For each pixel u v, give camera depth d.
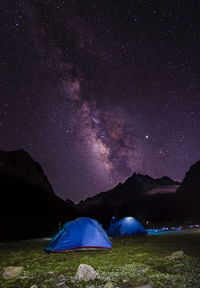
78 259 9.17
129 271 6.93
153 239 16.31
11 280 6.35
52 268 7.68
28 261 9.12
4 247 14.65
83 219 12.49
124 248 12.20
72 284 5.79
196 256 8.71
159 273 6.54
